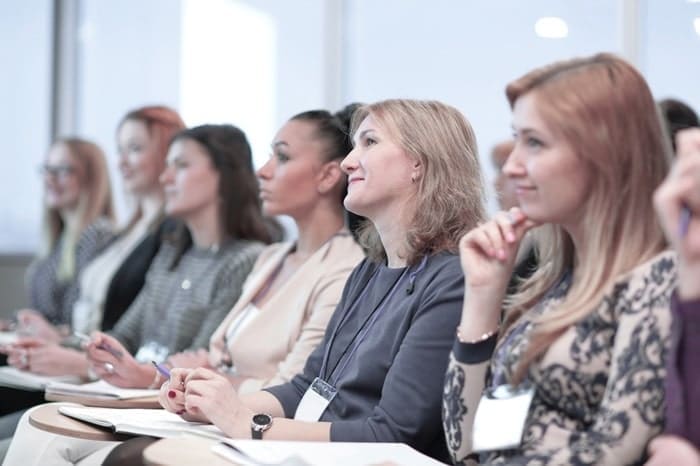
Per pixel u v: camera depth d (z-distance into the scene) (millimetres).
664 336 1495
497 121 5270
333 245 2895
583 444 1511
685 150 1407
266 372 2891
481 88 5312
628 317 1546
